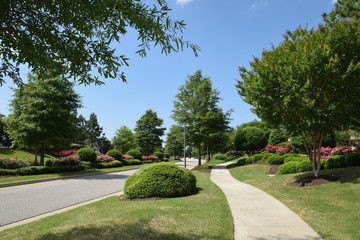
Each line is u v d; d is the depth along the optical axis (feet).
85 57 11.52
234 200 27.14
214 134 76.33
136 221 17.48
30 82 62.75
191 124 80.94
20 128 60.59
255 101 35.04
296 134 36.11
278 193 30.63
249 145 102.99
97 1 9.67
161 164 29.60
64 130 66.33
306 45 30.66
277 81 32.65
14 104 63.57
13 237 14.71
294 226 17.65
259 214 21.03
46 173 60.34
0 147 134.00
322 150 58.54
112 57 11.38
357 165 38.86
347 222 17.99
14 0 9.99
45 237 14.49
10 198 31.24
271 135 102.01
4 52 11.38
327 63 29.53
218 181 46.16
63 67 12.25
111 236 14.52
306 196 27.43
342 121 32.17
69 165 72.95
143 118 166.71
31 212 23.91
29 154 125.90
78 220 18.31
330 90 30.19
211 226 16.85
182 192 28.22
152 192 27.48
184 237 14.61
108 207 23.08
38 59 10.78
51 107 61.52
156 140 166.91
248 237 15.30
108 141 172.96
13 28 10.47
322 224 17.83
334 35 29.30
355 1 54.60
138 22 10.08
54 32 11.19
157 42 10.73
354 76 29.22
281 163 64.49
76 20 11.03
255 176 53.11
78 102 70.95
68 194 34.65
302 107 30.71
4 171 51.83
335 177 33.19
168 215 19.11
